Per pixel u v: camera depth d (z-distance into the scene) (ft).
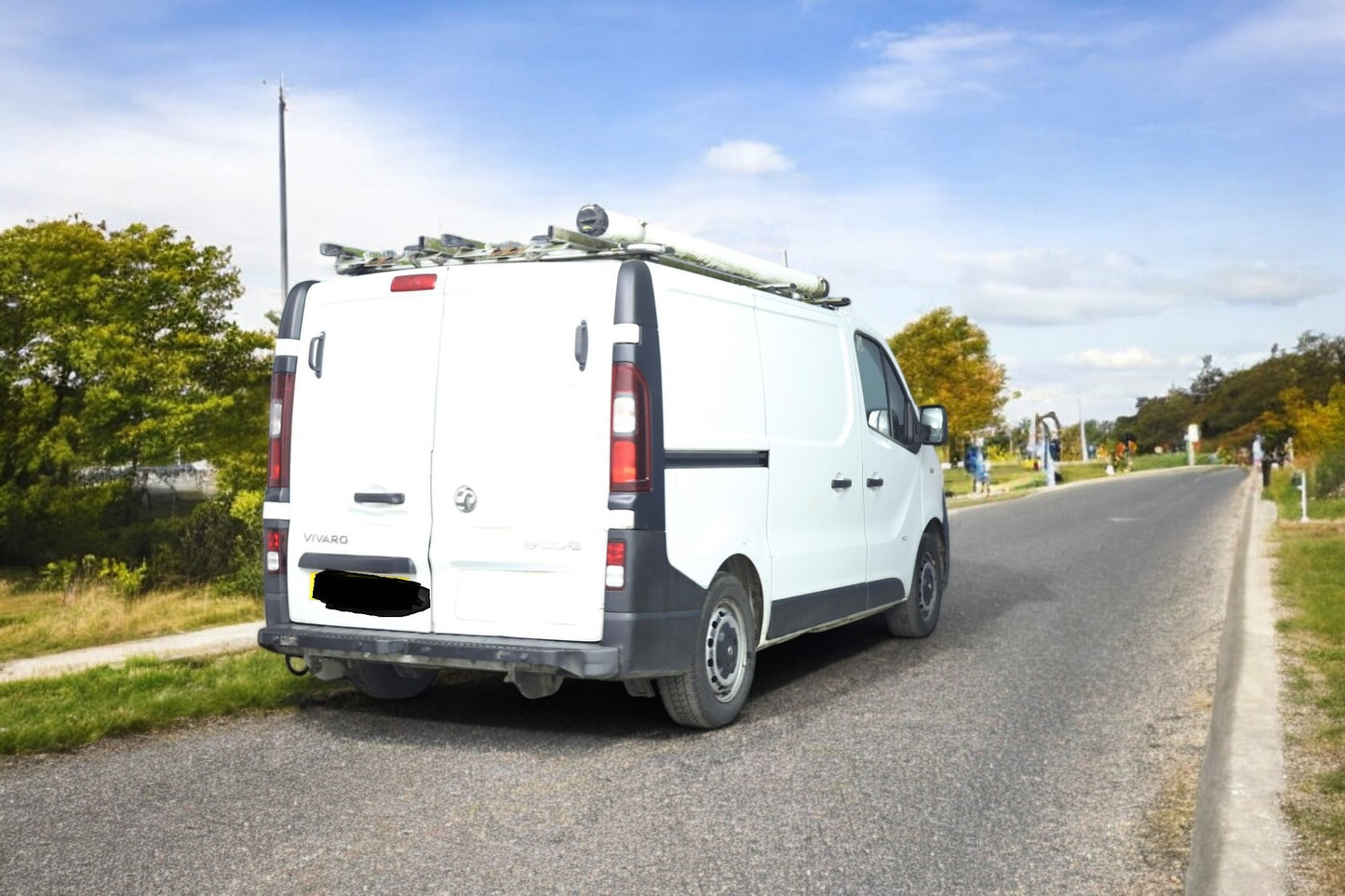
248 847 14.69
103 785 17.34
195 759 18.86
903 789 17.29
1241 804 14.90
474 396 19.90
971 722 21.48
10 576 67.56
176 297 77.82
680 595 19.67
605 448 19.07
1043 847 14.79
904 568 29.09
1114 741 20.10
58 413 71.77
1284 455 214.07
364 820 15.78
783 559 23.09
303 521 21.08
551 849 14.66
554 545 19.21
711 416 20.84
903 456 29.17
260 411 77.10
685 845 14.82
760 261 23.86
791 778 17.87
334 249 21.44
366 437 20.61
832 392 25.67
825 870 13.94
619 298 19.24
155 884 13.42
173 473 77.41
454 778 17.84
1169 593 39.60
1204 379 523.70
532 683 19.45
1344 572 38.91
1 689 23.26
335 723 21.38
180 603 43.57
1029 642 30.12
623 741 20.16
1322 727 18.76
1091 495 120.98
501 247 20.25
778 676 25.86
